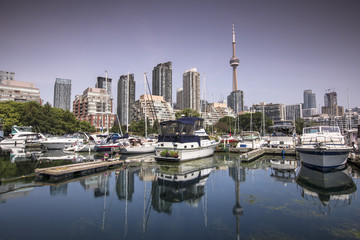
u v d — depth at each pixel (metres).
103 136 47.94
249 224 9.08
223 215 10.05
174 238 7.96
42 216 9.86
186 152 24.75
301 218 9.62
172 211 10.55
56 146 39.53
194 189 14.28
